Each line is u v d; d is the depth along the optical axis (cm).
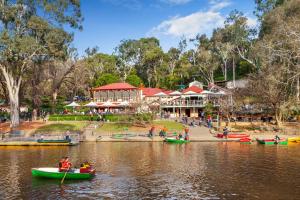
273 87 8019
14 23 7812
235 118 8862
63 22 8050
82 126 8338
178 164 4556
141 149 5888
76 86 12325
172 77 15188
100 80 13638
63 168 3797
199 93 10712
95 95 11406
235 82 13238
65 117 9150
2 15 7631
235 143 6606
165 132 7319
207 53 14550
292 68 8944
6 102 11100
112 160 4853
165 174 4000
